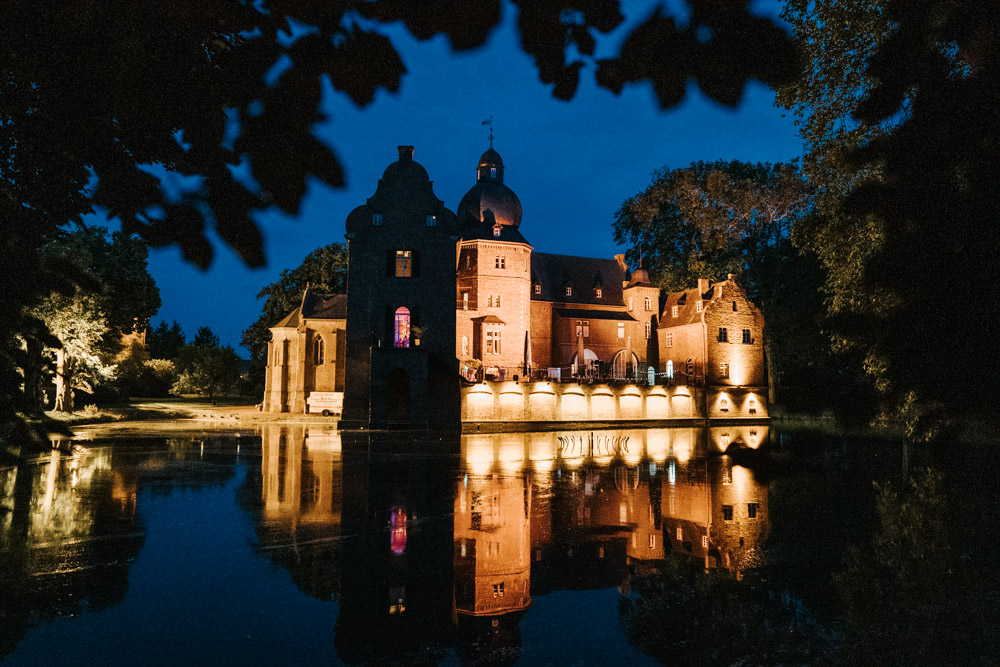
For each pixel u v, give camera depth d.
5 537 9.60
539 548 9.39
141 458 20.38
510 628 6.06
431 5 0.99
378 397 35.19
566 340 59.19
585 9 1.01
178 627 5.96
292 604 6.71
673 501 13.92
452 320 38.12
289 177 1.09
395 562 8.46
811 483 16.95
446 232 38.75
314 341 51.81
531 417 44.88
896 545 9.45
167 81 1.06
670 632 5.96
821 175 12.63
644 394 50.41
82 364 34.56
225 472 17.28
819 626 6.03
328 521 11.10
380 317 37.88
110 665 5.08
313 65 1.03
